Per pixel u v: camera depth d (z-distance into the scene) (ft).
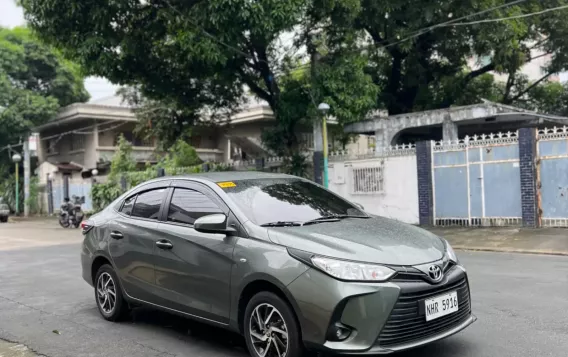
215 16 42.57
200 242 15.34
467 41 59.67
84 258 20.86
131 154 93.45
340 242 13.01
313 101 51.57
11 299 24.67
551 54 70.13
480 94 71.97
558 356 14.01
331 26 52.80
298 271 12.64
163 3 48.73
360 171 53.26
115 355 15.71
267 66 57.41
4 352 16.52
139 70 56.08
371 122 56.24
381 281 12.06
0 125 95.50
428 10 52.85
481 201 45.09
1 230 70.03
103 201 83.51
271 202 15.66
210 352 15.64
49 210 101.45
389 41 59.62
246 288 13.96
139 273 17.78
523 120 55.16
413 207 49.70
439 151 47.47
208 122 78.64
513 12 53.47
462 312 13.71
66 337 17.90
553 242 34.96
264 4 42.24
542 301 20.01
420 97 69.00
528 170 41.93
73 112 97.35
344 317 12.03
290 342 12.84
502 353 14.39
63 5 45.78
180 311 16.29
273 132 61.72
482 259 31.14
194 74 56.08
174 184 17.65
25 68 98.94
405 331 12.23
